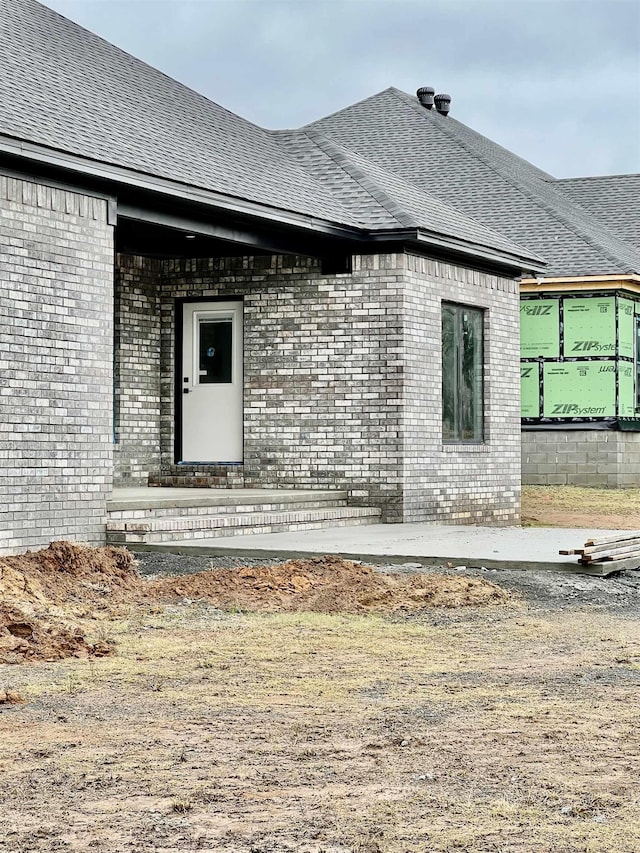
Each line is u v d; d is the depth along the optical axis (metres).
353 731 7.74
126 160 14.76
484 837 5.89
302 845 5.80
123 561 13.68
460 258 20.30
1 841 5.81
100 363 14.95
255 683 9.05
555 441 28.55
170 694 8.68
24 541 13.91
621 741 7.53
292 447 19.50
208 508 16.61
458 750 7.31
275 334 19.61
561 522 22.77
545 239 28.88
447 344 20.34
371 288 19.03
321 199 18.80
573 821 6.10
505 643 10.60
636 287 28.70
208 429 20.20
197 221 16.50
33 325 14.03
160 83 20.64
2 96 14.59
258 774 6.84
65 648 9.98
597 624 11.47
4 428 13.66
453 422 20.50
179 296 20.28
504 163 33.09
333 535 16.69
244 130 20.98
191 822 6.09
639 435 29.31
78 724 7.87
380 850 5.74
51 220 14.24
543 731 7.74
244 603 12.21
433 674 9.40
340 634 10.89
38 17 20.00
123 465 19.73
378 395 18.98
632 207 34.34
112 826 6.03
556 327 28.55
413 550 14.83
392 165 31.67
